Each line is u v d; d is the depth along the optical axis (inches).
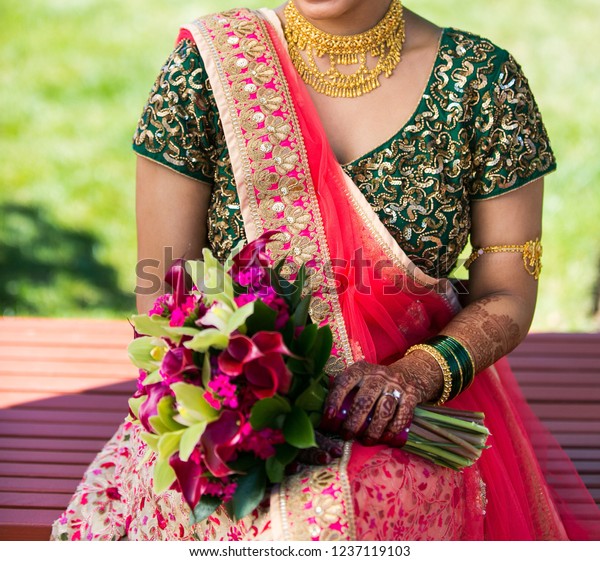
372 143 118.7
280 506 97.3
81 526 130.0
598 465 158.7
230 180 119.0
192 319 98.9
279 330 98.5
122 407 177.2
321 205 116.2
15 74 393.1
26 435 165.6
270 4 455.8
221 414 95.6
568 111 365.7
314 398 101.3
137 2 457.1
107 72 395.9
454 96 119.2
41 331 210.1
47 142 350.6
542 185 124.0
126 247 300.8
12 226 305.1
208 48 119.0
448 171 119.2
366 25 119.1
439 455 107.6
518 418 132.7
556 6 448.5
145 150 119.4
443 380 111.0
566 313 266.2
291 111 117.1
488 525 119.1
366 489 100.6
